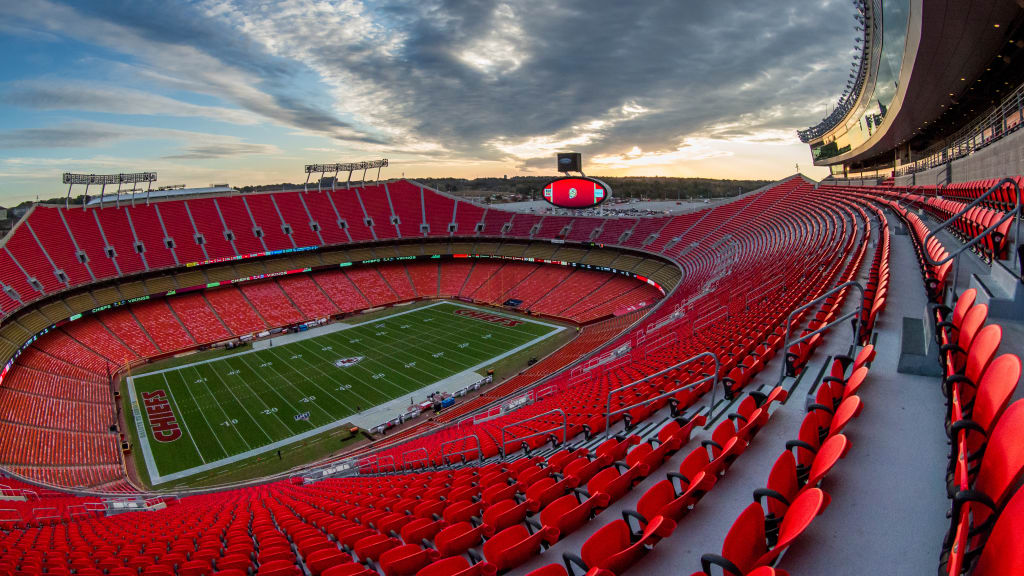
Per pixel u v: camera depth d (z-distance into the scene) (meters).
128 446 35.19
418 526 10.33
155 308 59.03
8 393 38.91
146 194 69.75
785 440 8.24
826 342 12.77
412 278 75.94
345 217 79.38
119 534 17.20
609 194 68.44
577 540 7.32
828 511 5.69
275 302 64.44
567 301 65.12
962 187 24.16
